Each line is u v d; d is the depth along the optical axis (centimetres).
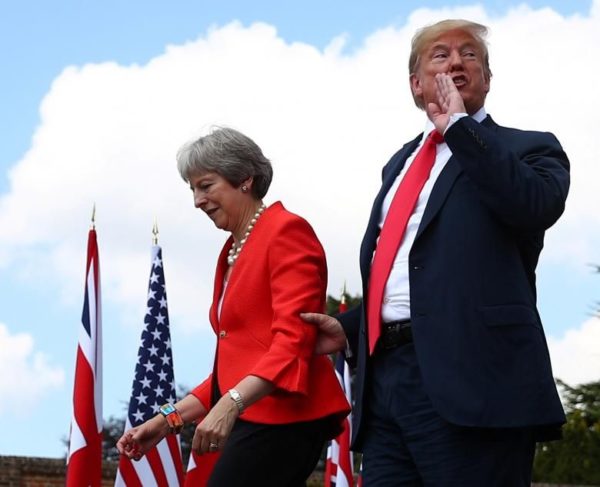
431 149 446
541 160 427
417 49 454
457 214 421
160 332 887
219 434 431
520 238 429
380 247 441
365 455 442
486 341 409
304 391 444
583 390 2305
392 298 430
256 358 457
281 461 454
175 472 864
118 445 490
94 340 868
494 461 409
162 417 492
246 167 473
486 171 402
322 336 458
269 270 461
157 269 898
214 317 477
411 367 422
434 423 414
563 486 1947
